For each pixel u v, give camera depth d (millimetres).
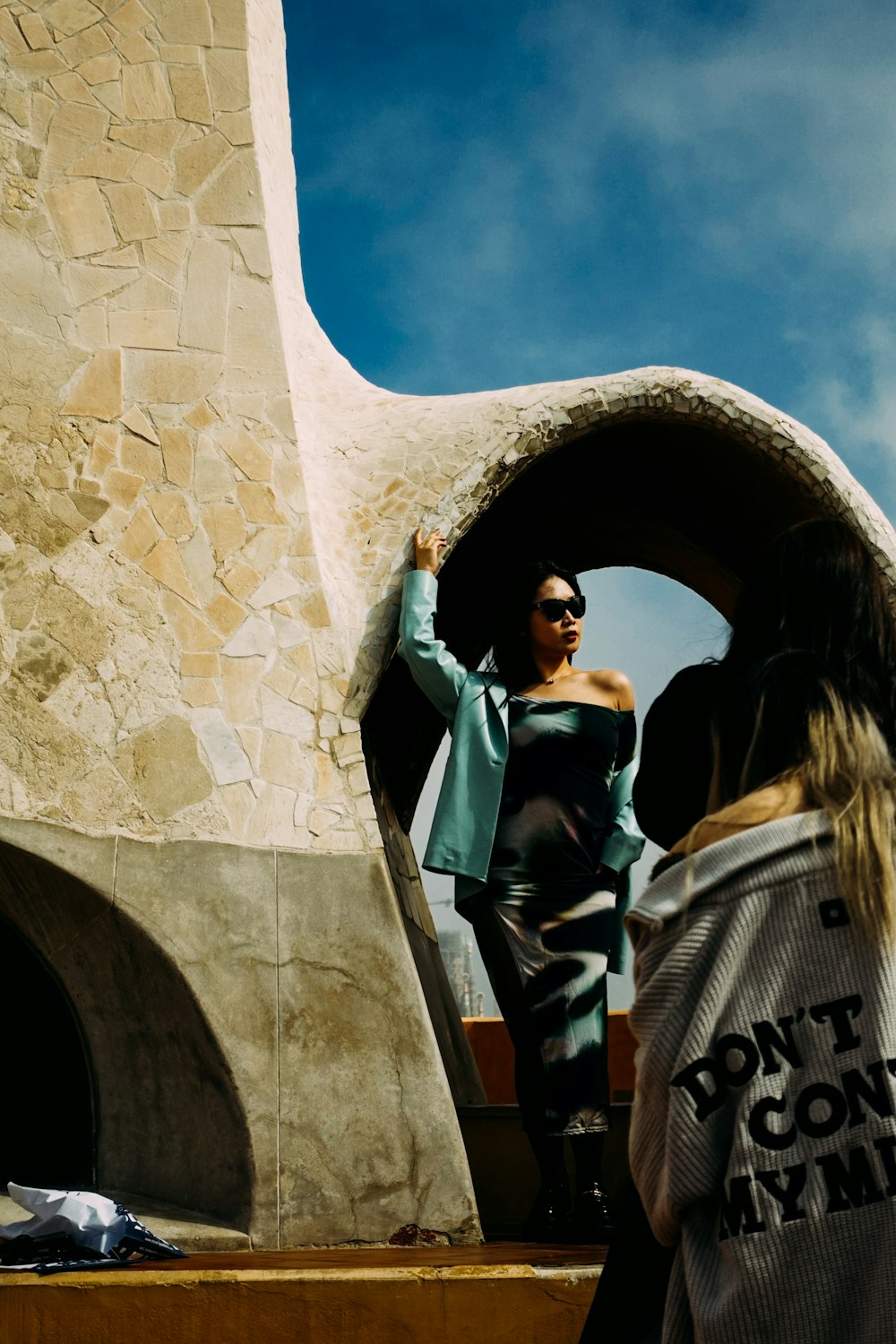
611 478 7629
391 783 8734
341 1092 4590
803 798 1340
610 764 4852
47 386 5176
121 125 5562
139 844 4754
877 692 1501
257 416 5402
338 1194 4457
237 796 4902
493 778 4746
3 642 4840
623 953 5047
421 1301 3381
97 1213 3717
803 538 1565
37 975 6238
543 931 4578
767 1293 1174
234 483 5289
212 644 5066
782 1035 1232
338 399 6688
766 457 6363
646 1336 1356
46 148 5441
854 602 1522
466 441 5820
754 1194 1195
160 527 5156
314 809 4965
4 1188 5242
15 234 5301
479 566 8328
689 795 1823
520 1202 5020
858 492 6398
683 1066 1240
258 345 5492
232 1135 4531
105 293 5363
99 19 5641
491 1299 3398
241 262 5570
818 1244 1174
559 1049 4391
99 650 4938
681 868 1318
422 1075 4656
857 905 1235
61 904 4809
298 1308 3346
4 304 5203
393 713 8086
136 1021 4875
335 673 5168
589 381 6074
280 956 4723
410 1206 4473
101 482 5137
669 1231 1278
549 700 4871
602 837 4809
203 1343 3305
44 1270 3422
